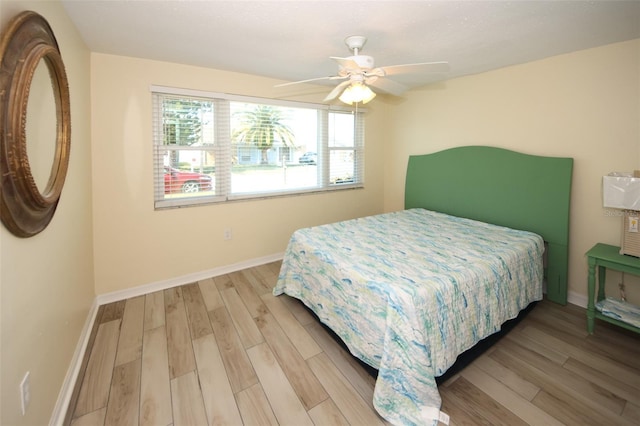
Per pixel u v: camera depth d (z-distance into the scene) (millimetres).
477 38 2158
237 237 3326
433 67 1911
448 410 1521
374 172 4379
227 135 3131
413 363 1455
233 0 1639
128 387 1665
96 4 1690
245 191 3369
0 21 966
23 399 1105
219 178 3162
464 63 2760
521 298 2193
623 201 2049
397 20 1865
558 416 1489
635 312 2076
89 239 2363
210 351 1979
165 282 2916
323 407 1552
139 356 1921
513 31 2043
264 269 3387
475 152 3168
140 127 2674
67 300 1694
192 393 1632
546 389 1664
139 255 2766
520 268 2189
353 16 1813
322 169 3924
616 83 2273
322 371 1808
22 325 1117
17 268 1084
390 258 2029
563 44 2291
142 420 1463
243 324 2293
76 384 1675
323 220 3986
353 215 4254
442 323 1604
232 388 1671
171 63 2736
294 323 2312
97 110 2477
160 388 1663
